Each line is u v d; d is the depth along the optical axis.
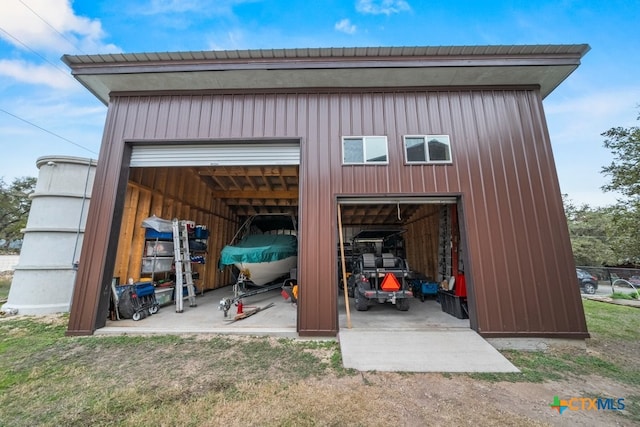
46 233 6.02
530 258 4.34
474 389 2.77
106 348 3.76
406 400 2.53
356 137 4.88
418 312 5.72
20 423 2.16
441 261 6.11
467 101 4.99
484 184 4.62
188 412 2.30
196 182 8.33
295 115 5.02
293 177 8.30
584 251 18.09
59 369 3.12
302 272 4.39
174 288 6.69
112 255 4.67
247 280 7.85
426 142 4.81
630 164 9.43
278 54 4.62
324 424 2.16
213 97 5.17
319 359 3.44
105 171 4.85
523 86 5.02
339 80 4.94
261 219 11.95
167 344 3.91
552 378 3.03
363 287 5.82
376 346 3.71
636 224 9.48
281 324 4.75
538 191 4.58
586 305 7.59
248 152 5.09
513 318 4.14
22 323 4.98
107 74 4.76
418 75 4.81
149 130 5.04
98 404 2.41
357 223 11.84
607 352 3.84
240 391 2.66
